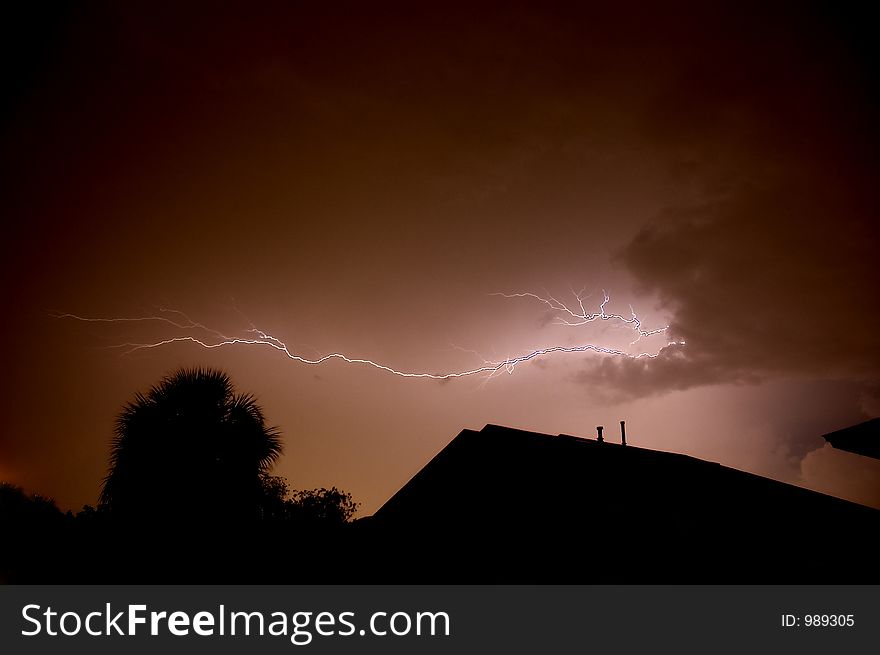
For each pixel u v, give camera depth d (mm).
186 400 12844
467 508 11258
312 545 12250
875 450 8805
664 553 9836
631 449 11914
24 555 13117
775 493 11430
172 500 12086
